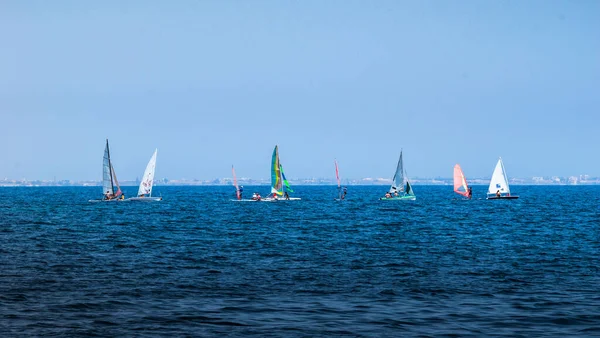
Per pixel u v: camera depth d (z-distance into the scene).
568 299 49.78
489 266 67.25
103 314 44.50
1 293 50.97
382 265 67.88
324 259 72.75
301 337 39.22
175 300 49.19
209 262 70.00
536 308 46.69
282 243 91.25
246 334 39.88
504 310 46.12
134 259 72.31
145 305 47.38
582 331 40.72
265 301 48.94
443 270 64.38
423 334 40.03
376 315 44.59
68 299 49.12
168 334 39.78
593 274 62.03
